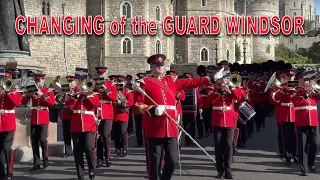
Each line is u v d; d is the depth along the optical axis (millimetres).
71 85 9484
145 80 7117
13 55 12711
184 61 57000
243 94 8969
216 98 9156
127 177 9133
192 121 13750
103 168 10141
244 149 12672
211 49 57719
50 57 49094
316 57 103000
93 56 50719
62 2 49938
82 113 8656
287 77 9953
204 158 11289
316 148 9367
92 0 51062
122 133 11719
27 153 11188
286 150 10266
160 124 6906
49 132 12305
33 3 47812
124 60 50094
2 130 8641
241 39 73312
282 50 105750
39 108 9945
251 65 26766
